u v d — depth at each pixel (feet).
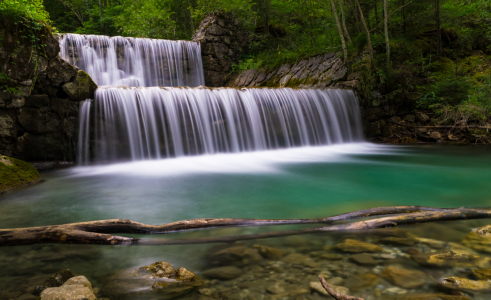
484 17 55.83
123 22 72.08
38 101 25.25
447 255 8.07
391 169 23.77
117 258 8.49
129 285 6.98
